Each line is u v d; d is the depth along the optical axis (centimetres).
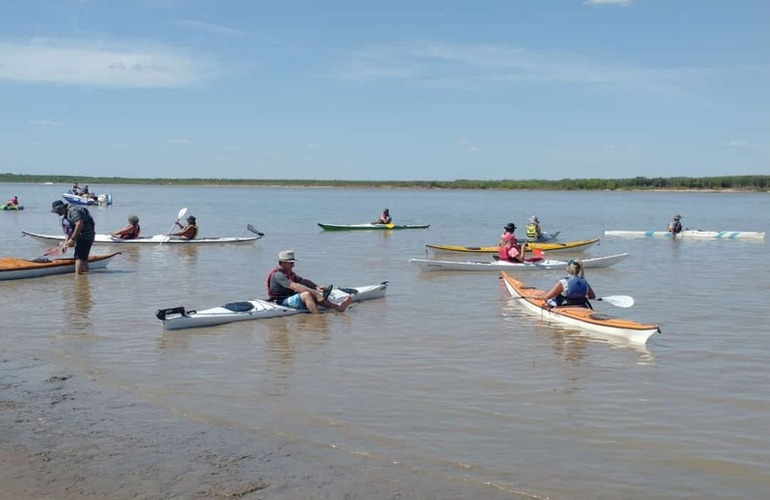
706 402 824
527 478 612
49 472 616
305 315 1317
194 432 713
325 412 777
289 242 2916
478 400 823
